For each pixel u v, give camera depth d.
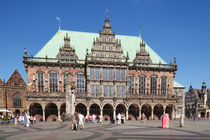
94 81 58.22
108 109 61.19
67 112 37.28
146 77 65.12
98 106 60.22
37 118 57.31
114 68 59.66
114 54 62.03
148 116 64.25
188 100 130.50
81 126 33.09
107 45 61.97
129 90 63.59
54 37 66.50
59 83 59.34
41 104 55.06
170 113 66.31
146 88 64.75
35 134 24.11
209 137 21.31
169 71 66.88
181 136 21.94
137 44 73.06
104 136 21.97
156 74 65.88
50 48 63.22
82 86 60.38
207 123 44.62
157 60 70.25
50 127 33.03
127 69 60.44
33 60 59.09
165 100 62.62
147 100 61.34
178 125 37.59
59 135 22.91
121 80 59.91
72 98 37.59
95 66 58.44
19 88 77.06
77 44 66.69
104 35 62.22
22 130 29.12
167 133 24.59
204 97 118.88
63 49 60.81
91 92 57.88
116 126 35.09
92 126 34.94
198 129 29.77
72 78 59.94
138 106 60.44
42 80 58.59
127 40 73.06
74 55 61.41
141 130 28.12
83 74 60.75
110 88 59.22
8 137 22.06
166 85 66.25
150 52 72.00
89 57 61.06
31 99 54.72
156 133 24.61
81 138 20.58
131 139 19.84
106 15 63.25
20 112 76.38
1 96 72.25
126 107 59.09
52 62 58.84
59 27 68.88
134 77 64.25
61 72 59.66
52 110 58.22
